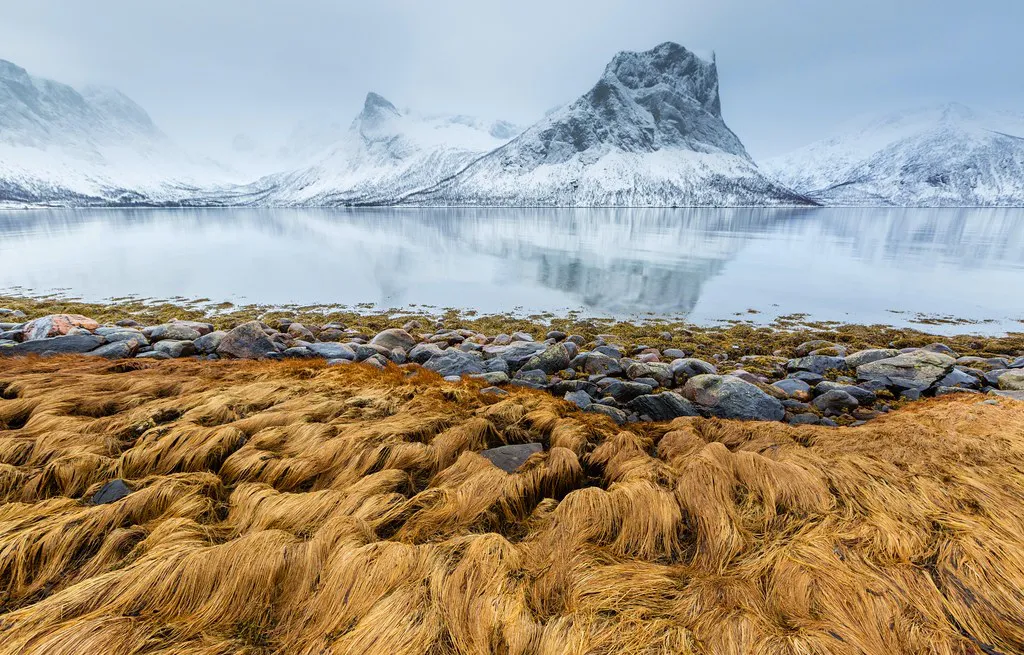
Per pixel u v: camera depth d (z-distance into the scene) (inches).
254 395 299.3
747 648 107.0
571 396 375.9
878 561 133.6
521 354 547.8
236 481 197.5
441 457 220.8
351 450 216.7
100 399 280.2
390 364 477.7
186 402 273.9
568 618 115.3
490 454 226.2
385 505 167.6
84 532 145.5
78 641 106.6
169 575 124.0
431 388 334.0
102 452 211.8
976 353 623.5
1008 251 2062.0
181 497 170.9
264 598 124.6
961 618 115.2
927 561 133.0
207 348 537.0
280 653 111.2
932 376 439.5
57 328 544.7
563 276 1417.3
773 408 344.5
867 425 277.7
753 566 136.0
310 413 270.8
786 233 3196.4
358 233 3129.9
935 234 3063.5
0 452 204.5
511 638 111.7
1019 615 114.7
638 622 114.9
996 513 156.6
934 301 1066.1
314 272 1482.5
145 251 2034.9
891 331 794.8
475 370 478.9
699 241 2578.7
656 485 170.6
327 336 701.9
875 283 1288.1
